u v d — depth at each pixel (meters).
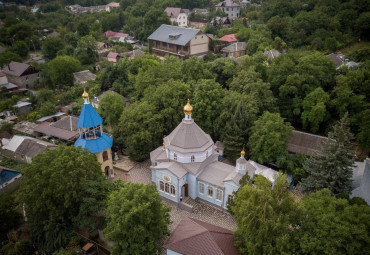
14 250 44.78
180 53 124.50
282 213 35.09
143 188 38.91
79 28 157.12
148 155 67.12
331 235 33.16
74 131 78.31
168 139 57.69
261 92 71.88
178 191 52.41
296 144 66.06
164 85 75.06
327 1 132.12
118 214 37.03
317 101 70.06
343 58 105.31
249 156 65.38
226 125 65.19
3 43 152.12
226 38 135.88
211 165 55.38
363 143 64.81
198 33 122.25
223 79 88.94
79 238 44.72
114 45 158.12
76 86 108.75
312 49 116.75
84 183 44.09
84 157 46.88
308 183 53.91
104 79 106.69
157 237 39.72
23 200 43.28
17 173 62.62
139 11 198.25
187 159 53.69
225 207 51.94
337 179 51.50
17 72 115.94
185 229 41.28
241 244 38.34
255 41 116.94
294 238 34.81
